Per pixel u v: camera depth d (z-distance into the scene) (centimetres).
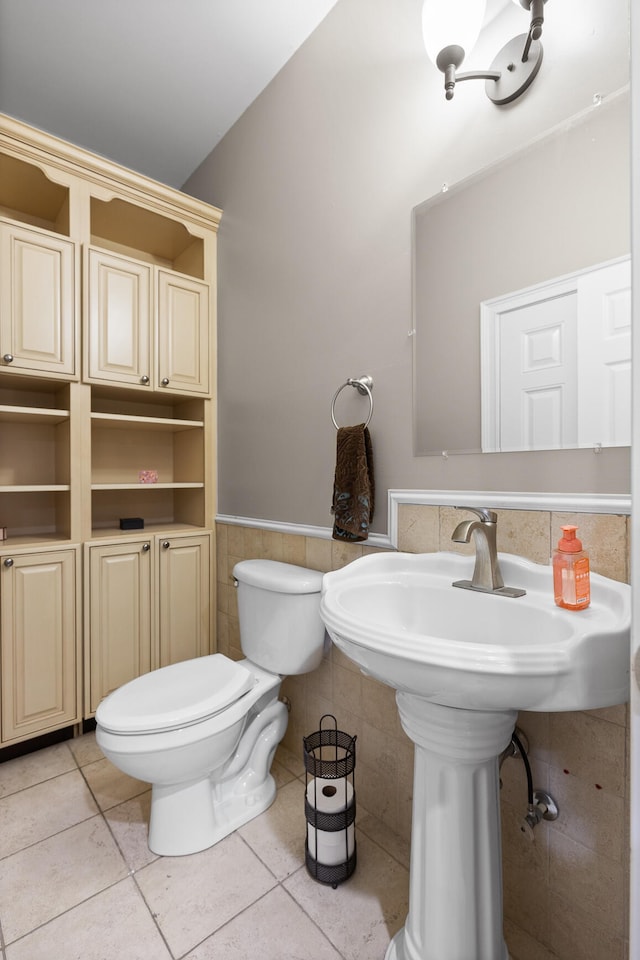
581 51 97
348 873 122
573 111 98
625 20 91
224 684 139
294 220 175
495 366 112
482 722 85
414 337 130
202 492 225
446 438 122
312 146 166
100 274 190
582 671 69
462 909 90
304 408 171
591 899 97
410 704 92
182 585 213
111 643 192
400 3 135
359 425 142
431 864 92
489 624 99
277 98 183
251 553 199
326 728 161
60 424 200
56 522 210
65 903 115
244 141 203
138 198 202
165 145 224
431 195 126
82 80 185
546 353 103
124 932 108
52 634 178
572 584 87
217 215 221
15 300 170
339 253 155
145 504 241
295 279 175
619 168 92
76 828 140
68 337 182
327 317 160
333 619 89
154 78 185
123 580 196
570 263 99
